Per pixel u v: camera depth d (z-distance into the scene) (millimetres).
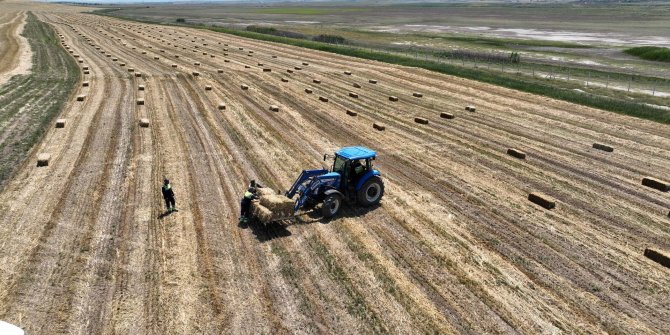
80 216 13820
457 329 9625
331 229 13703
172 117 24672
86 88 30516
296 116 26172
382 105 29594
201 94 30234
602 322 9953
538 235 13648
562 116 27594
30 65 38031
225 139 21500
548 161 20281
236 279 11133
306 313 10000
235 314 9922
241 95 30516
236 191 16062
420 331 9523
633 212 15391
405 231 13711
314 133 23203
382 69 42000
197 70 38219
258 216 13445
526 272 11734
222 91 31359
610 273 11789
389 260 12117
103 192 15500
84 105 26281
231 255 12141
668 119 26484
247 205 13648
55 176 16594
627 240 13500
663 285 11320
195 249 12344
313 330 9492
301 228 13727
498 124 25906
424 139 22891
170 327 9477
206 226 13594
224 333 9359
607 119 26969
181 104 27484
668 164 20156
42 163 17438
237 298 10438
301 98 30578
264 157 19438
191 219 13969
